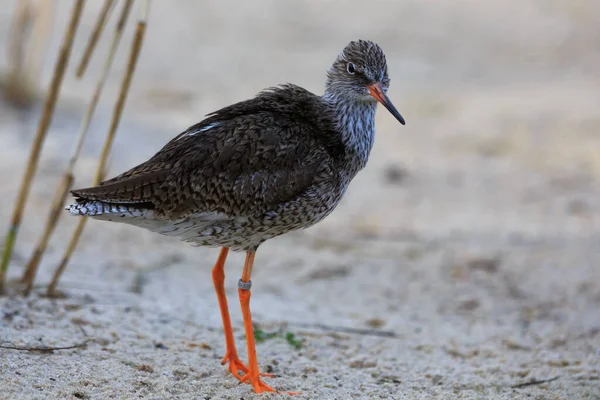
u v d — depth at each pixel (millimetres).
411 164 19859
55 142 18719
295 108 9766
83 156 18125
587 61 28172
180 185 8875
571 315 12336
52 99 10984
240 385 9102
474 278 13742
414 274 13875
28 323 10023
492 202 17641
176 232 9266
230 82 25266
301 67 26828
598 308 12523
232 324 11164
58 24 28219
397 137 21750
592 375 9906
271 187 9125
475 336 11570
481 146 20906
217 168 8969
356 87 10062
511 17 32844
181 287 12680
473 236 15711
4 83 20469
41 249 11117
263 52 28312
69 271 12672
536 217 16734
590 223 16281
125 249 14203
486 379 9812
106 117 20812
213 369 9516
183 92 23922
